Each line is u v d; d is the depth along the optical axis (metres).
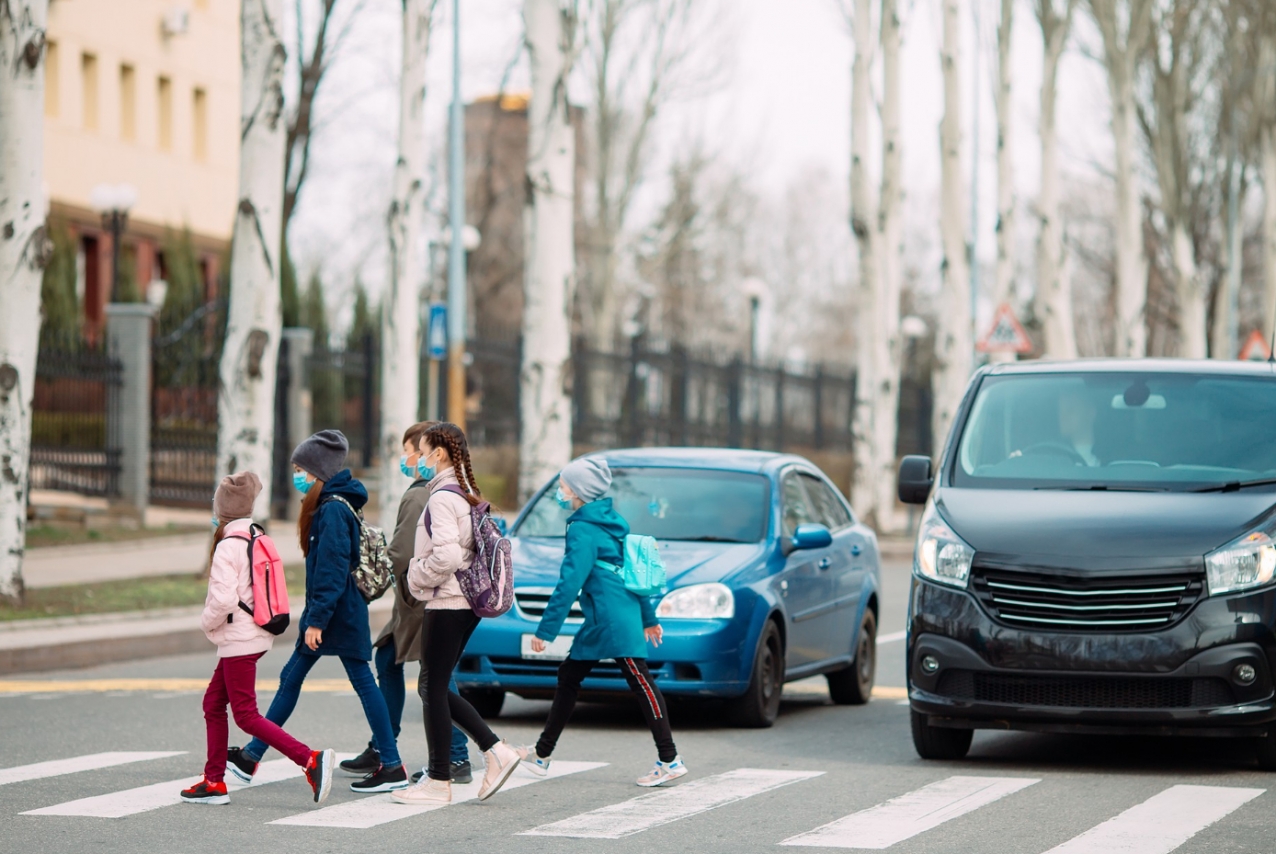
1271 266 56.47
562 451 28.59
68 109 54.41
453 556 11.11
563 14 28.52
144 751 13.37
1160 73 52.47
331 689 17.62
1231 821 10.55
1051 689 12.20
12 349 21.61
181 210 60.12
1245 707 11.93
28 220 21.56
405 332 27.73
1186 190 54.19
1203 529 12.27
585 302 73.69
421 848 9.78
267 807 11.10
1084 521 12.57
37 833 10.16
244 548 11.19
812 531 15.60
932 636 12.52
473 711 11.41
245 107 25.52
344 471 11.58
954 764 13.03
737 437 51.44
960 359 43.47
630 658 12.09
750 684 14.71
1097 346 97.00
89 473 35.12
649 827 10.44
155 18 58.88
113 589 24.19
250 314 25.52
